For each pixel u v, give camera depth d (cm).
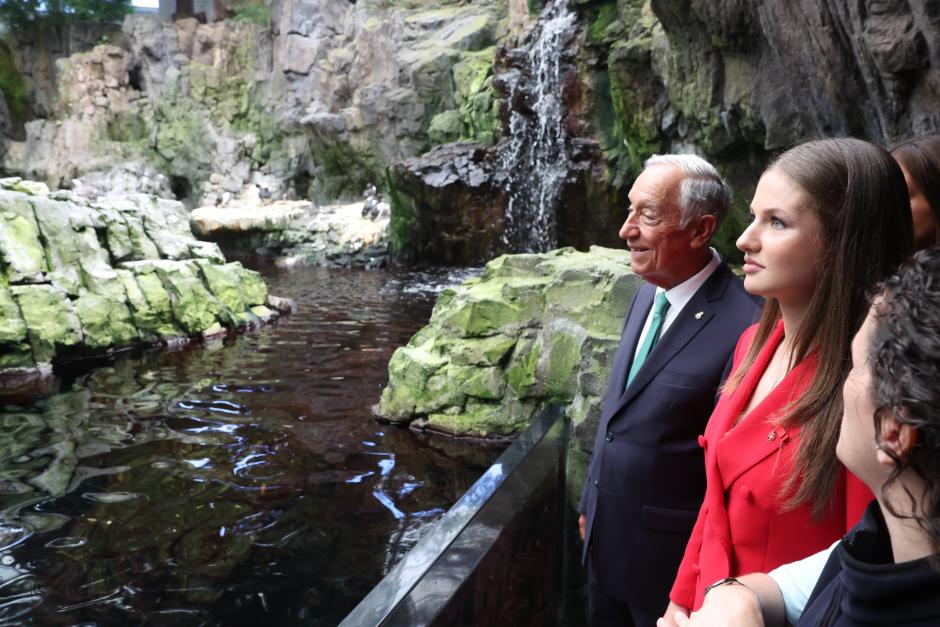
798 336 150
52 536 429
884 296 82
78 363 877
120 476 525
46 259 948
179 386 773
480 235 1709
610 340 502
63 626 338
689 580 175
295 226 2109
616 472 239
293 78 2486
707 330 229
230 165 2472
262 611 353
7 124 2672
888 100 647
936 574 77
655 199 232
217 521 452
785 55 794
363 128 2247
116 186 2344
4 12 2655
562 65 1556
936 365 71
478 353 601
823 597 103
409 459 553
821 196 144
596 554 248
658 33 1230
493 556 192
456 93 2084
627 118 1359
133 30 2555
